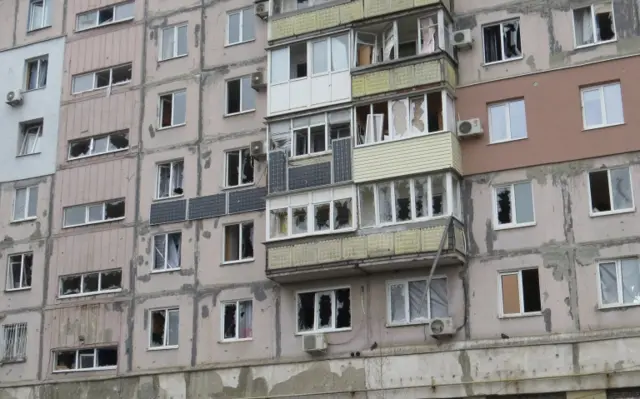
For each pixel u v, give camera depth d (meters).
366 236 26.67
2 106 36.00
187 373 29.09
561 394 24.23
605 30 26.56
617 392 23.55
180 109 32.50
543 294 25.16
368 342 26.84
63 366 31.70
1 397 31.95
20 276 33.56
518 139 26.66
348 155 27.69
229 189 30.56
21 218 34.31
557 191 25.81
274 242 27.92
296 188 28.20
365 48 28.95
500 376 24.75
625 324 24.02
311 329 28.02
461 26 28.31
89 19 35.59
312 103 28.75
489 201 26.53
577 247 25.14
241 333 29.11
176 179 31.94
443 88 27.03
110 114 33.59
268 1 31.41
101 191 32.81
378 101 27.84
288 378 27.53
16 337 32.72
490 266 26.02
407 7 27.95
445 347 25.66
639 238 24.52
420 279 26.73
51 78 35.41
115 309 31.16
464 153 27.20
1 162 35.22
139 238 31.56
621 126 25.52
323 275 27.62
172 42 33.41
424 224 26.09
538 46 27.11
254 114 30.92
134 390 29.77
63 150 34.12
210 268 30.05
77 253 32.53
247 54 31.73
